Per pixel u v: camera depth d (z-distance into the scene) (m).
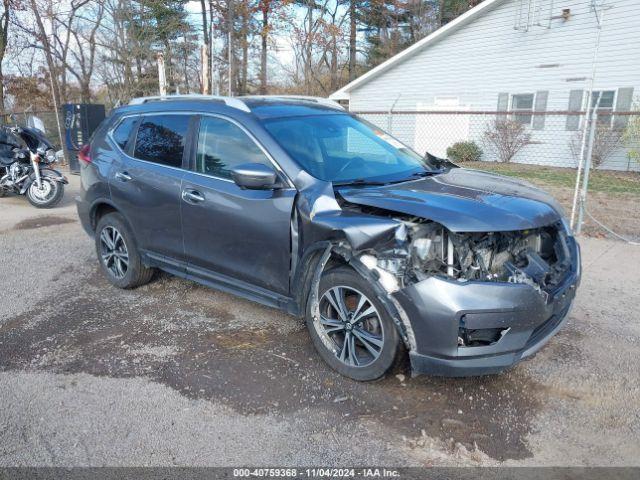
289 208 3.62
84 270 5.88
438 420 3.12
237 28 30.27
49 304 4.90
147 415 3.19
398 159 4.45
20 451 2.88
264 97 4.58
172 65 29.02
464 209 3.17
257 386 3.48
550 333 3.34
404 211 3.18
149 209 4.64
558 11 16.23
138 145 4.85
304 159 3.84
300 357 3.85
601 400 3.32
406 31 34.97
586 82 15.95
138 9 25.75
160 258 4.73
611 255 6.35
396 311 3.13
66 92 28.89
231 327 4.37
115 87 26.88
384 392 3.39
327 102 4.90
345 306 3.46
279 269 3.77
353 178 3.85
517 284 3.03
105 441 2.96
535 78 17.14
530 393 3.39
